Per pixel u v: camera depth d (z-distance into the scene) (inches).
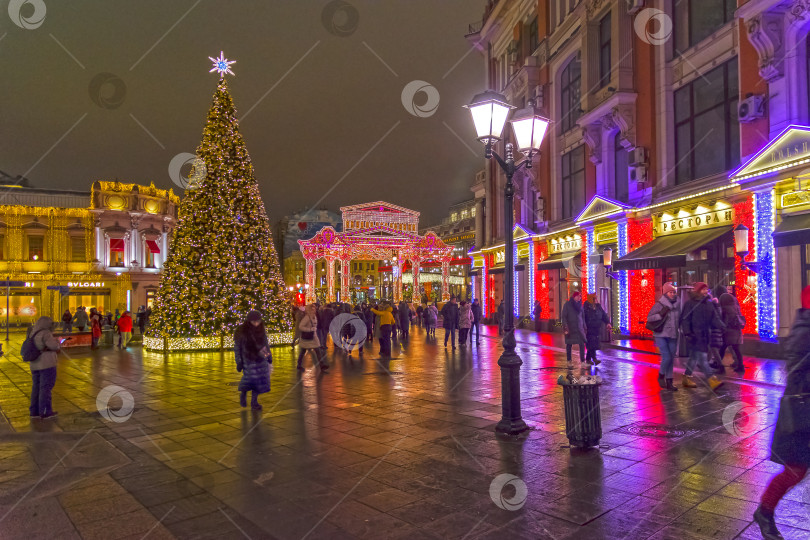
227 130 769.6
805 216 481.1
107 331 843.4
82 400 377.7
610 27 820.6
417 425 287.4
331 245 1609.3
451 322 719.7
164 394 398.9
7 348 897.5
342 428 284.4
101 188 1828.2
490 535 153.5
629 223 756.6
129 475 212.4
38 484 202.4
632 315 744.3
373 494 187.8
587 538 149.6
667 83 693.3
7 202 1734.7
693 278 657.0
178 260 745.6
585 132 847.7
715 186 598.2
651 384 394.3
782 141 492.4
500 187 1301.7
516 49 1145.4
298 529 161.0
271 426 291.3
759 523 144.4
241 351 335.6
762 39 509.4
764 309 525.3
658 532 151.8
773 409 300.8
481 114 272.7
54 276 1724.9
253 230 772.6
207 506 180.1
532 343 786.8
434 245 1736.0
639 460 216.5
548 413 311.0
